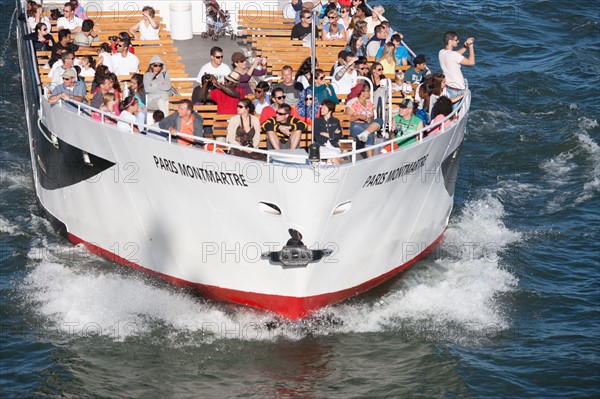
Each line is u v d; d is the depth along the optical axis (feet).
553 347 134.41
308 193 127.34
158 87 145.38
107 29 172.86
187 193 135.64
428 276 151.12
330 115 136.67
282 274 134.62
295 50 167.43
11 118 201.36
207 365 129.59
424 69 164.66
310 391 124.98
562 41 267.59
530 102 225.97
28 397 121.60
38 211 168.14
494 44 262.67
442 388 125.70
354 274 141.08
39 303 141.38
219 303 142.41
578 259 158.30
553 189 184.14
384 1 284.41
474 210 174.29
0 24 254.06
